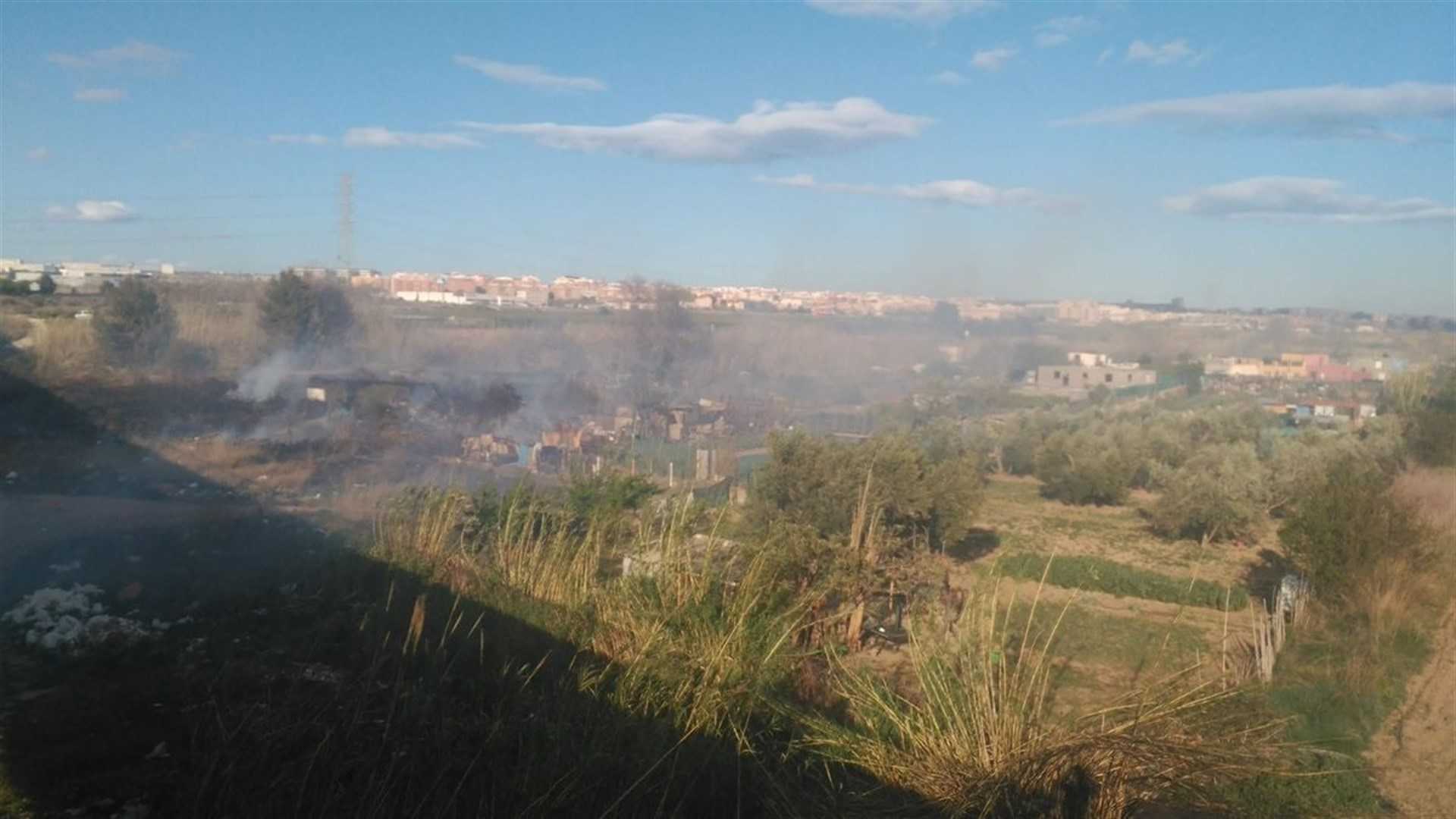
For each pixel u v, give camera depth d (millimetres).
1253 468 25531
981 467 30500
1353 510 15383
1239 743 6820
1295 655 12461
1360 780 8609
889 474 16406
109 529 12750
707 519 10883
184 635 8219
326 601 9078
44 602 8930
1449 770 9305
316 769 5605
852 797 6270
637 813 5648
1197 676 9133
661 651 7422
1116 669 11477
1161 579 17969
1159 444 31891
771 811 6027
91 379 27766
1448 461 28891
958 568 17672
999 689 7012
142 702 6746
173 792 5555
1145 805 6324
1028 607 14820
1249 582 18688
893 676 8977
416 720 6188
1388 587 14391
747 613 8039
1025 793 6125
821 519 15305
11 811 5375
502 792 5547
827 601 10352
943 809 6184
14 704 6801
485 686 6984
